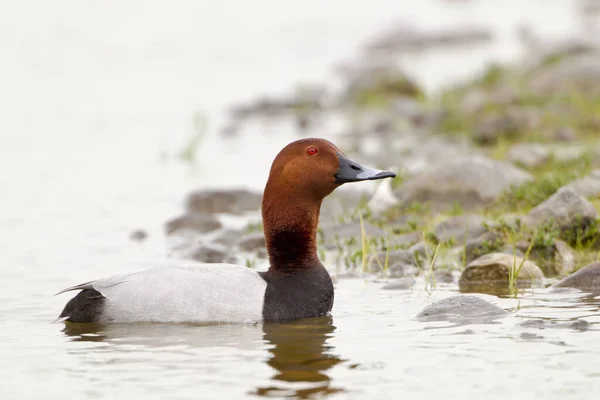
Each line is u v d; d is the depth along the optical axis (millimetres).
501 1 60281
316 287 9984
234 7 53062
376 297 10953
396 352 8453
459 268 12492
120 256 14055
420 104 30297
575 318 9430
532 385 7473
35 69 38219
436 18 54469
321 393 7387
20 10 47781
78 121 29578
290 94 33750
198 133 26359
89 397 7430
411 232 14250
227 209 18000
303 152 10102
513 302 10305
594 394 7250
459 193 15609
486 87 30297
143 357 8438
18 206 18266
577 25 49500
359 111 31141
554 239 12625
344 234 14586
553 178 15234
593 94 26141
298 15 52656
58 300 11000
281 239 10039
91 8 49625
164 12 50844
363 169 10117
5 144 25781
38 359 8469
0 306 10695
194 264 10039
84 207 18203
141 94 34500
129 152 24797
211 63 41219
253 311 9641
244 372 7941
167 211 17875
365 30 50250
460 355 8289
